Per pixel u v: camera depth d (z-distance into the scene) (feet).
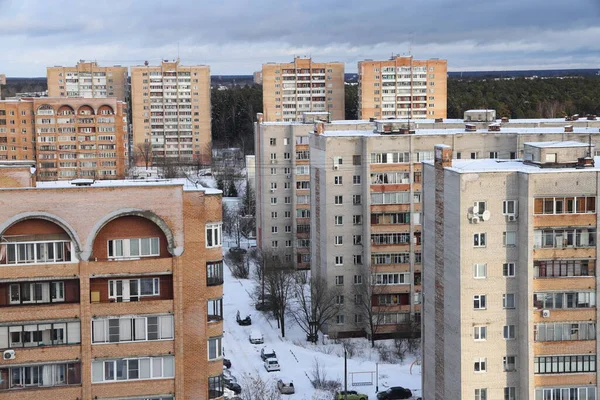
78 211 196.54
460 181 251.39
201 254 203.62
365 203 422.82
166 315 200.64
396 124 426.51
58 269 196.44
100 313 198.08
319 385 357.41
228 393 290.76
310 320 439.63
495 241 253.65
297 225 572.92
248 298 512.22
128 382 199.52
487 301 255.09
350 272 429.38
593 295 249.96
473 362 256.52
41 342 197.06
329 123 542.98
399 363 390.63
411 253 424.46
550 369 251.19
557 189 247.29
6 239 195.11
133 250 200.64
